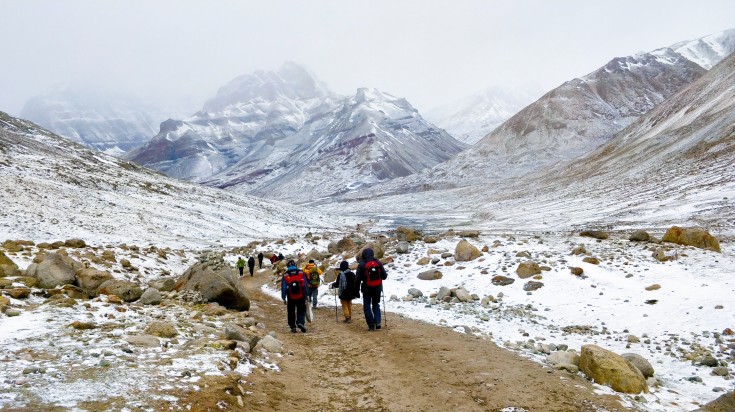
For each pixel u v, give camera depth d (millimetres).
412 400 7277
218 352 8109
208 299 14523
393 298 16453
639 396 7383
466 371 8523
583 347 8594
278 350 9844
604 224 45281
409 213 122625
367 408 7004
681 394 7703
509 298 15406
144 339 8109
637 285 14594
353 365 9219
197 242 47219
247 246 42250
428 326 12391
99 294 12828
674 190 52969
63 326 8625
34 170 56531
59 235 35750
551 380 7965
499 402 7082
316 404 7145
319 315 15125
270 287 23594
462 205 123375
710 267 14984
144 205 58781
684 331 11094
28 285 12211
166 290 15773
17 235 32781
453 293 16125
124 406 5430
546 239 22797
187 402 5867
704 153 63094
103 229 42500
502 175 174250
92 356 6988
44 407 5121
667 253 17453
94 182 61438
